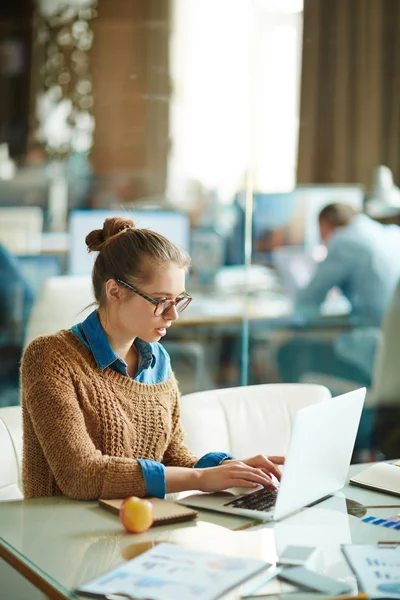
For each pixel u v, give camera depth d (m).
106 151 3.30
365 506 1.59
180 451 1.86
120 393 1.72
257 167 3.58
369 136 3.74
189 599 1.11
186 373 3.55
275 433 2.22
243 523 1.46
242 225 3.57
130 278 1.66
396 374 3.85
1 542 1.36
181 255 1.71
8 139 3.16
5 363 3.24
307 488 1.56
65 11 3.19
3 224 3.17
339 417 1.60
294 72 3.62
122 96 3.31
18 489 1.92
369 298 3.76
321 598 1.14
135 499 1.42
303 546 1.35
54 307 3.25
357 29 3.70
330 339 3.73
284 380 3.69
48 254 3.24
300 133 3.64
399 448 3.89
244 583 1.18
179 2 3.38
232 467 1.61
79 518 1.48
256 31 3.53
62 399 1.62
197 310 3.53
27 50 3.17
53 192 3.23
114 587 1.16
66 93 3.23
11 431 1.93
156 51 3.36
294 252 3.66
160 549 1.30
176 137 3.43
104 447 1.69
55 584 1.19
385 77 3.75
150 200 3.39
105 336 1.72
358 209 3.73
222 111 3.50
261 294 3.62
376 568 1.24
